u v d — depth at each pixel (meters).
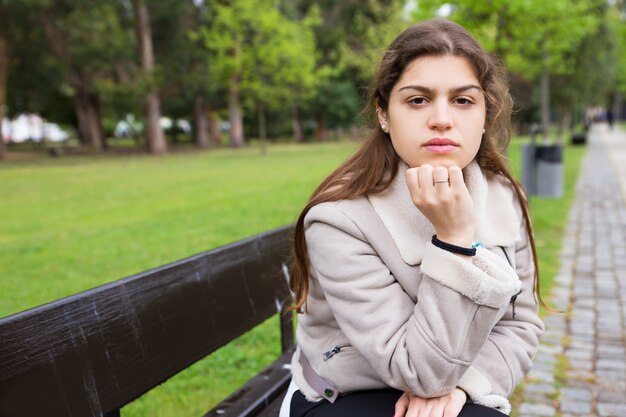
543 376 3.17
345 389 1.43
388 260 1.37
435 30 1.36
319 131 43.53
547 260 5.53
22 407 1.32
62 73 25.75
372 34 29.02
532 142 8.99
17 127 67.94
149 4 28.06
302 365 1.56
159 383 1.74
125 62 29.52
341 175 1.49
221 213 8.91
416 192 1.26
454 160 1.32
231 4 25.95
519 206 1.65
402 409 1.35
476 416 1.32
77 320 1.48
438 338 1.22
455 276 1.22
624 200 9.26
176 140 47.03
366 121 1.58
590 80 23.70
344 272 1.36
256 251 2.41
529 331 1.54
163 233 7.42
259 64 26.53
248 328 2.28
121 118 35.75
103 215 9.31
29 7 21.78
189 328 1.91
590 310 4.19
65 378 1.43
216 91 33.22
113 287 1.61
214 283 2.08
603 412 2.79
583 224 7.36
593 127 55.88
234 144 35.12
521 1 7.32
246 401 2.04
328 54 36.16
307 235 1.45
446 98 1.31
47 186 14.04
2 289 5.07
